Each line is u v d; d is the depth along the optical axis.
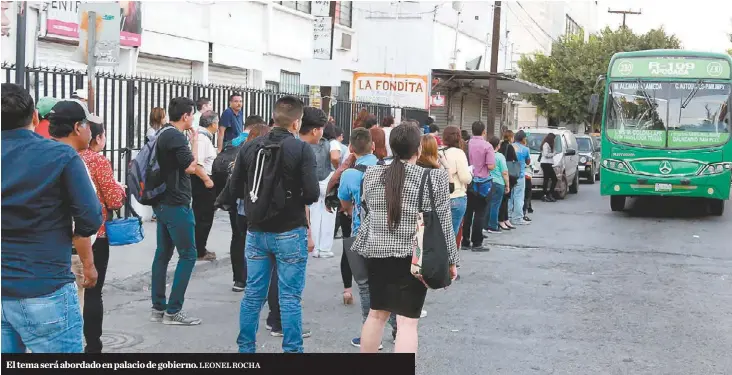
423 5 29.48
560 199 22.39
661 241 14.29
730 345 7.26
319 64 14.47
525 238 14.32
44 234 4.03
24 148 4.01
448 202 5.54
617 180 17.62
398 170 5.55
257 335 7.25
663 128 17.36
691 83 17.33
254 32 20.56
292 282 6.00
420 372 6.23
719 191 17.14
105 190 5.77
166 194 7.28
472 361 6.57
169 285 9.35
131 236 6.00
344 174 7.09
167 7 16.73
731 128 17.06
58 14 13.08
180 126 7.32
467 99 35.25
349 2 26.88
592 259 12.17
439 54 29.83
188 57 17.58
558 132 23.39
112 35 8.73
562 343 7.21
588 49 46.84
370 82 22.22
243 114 15.72
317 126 6.81
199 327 7.46
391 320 7.16
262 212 5.86
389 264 5.57
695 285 10.23
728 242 14.30
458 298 9.09
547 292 9.56
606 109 17.83
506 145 15.34
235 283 9.06
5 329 4.10
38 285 4.01
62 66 13.70
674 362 6.67
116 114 13.34
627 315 8.41
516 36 50.62
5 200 3.94
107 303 8.30
